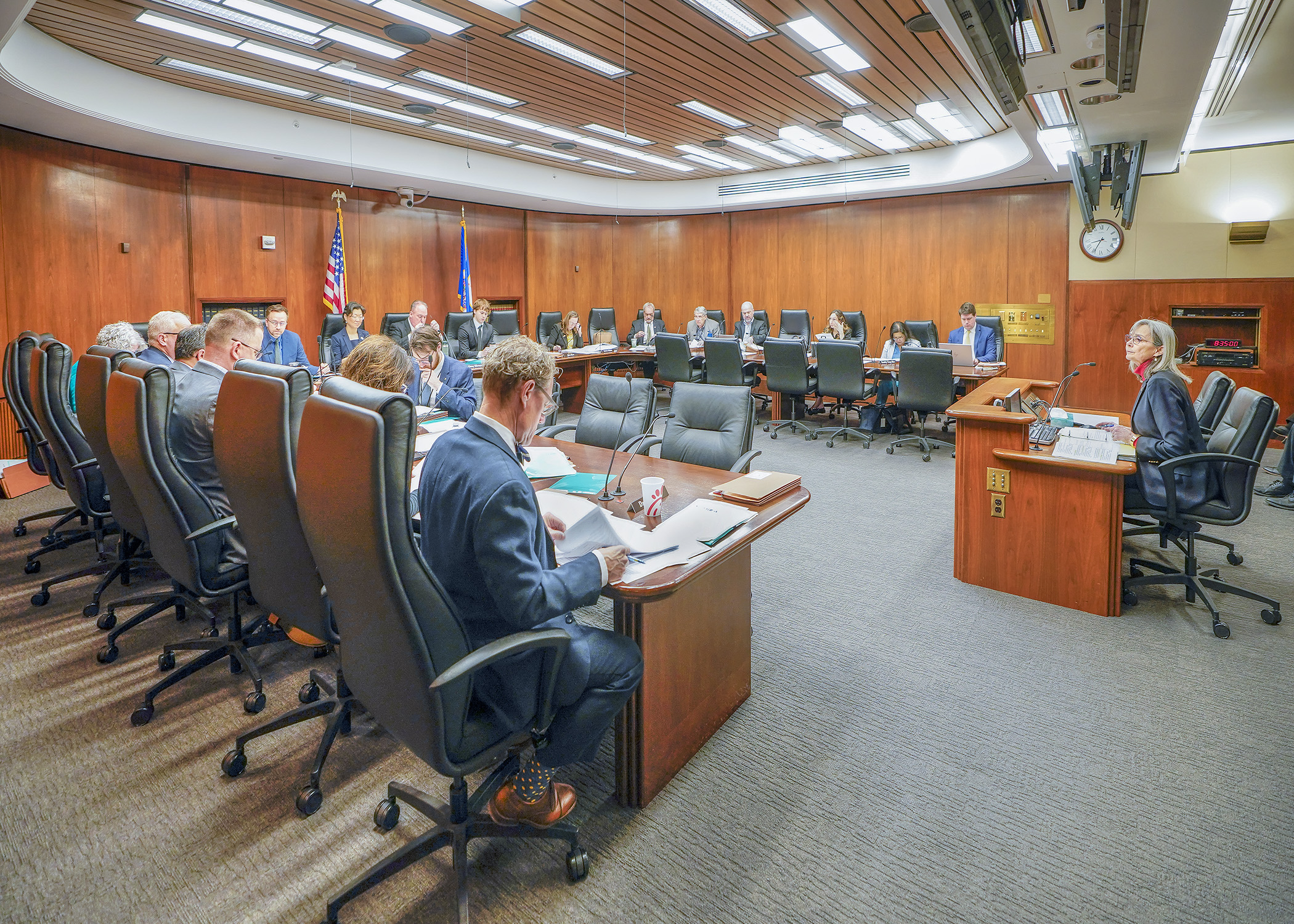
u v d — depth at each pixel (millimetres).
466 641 1324
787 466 5898
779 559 3746
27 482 4887
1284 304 7133
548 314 9227
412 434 1214
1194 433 2977
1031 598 3213
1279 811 1849
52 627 2914
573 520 1923
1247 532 4086
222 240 7305
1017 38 3523
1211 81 5426
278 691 2445
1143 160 5977
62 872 1657
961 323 9102
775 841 1764
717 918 1539
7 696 2398
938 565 3645
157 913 1548
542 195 9453
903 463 5977
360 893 1502
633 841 1769
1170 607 3107
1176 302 7715
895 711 2332
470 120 7051
